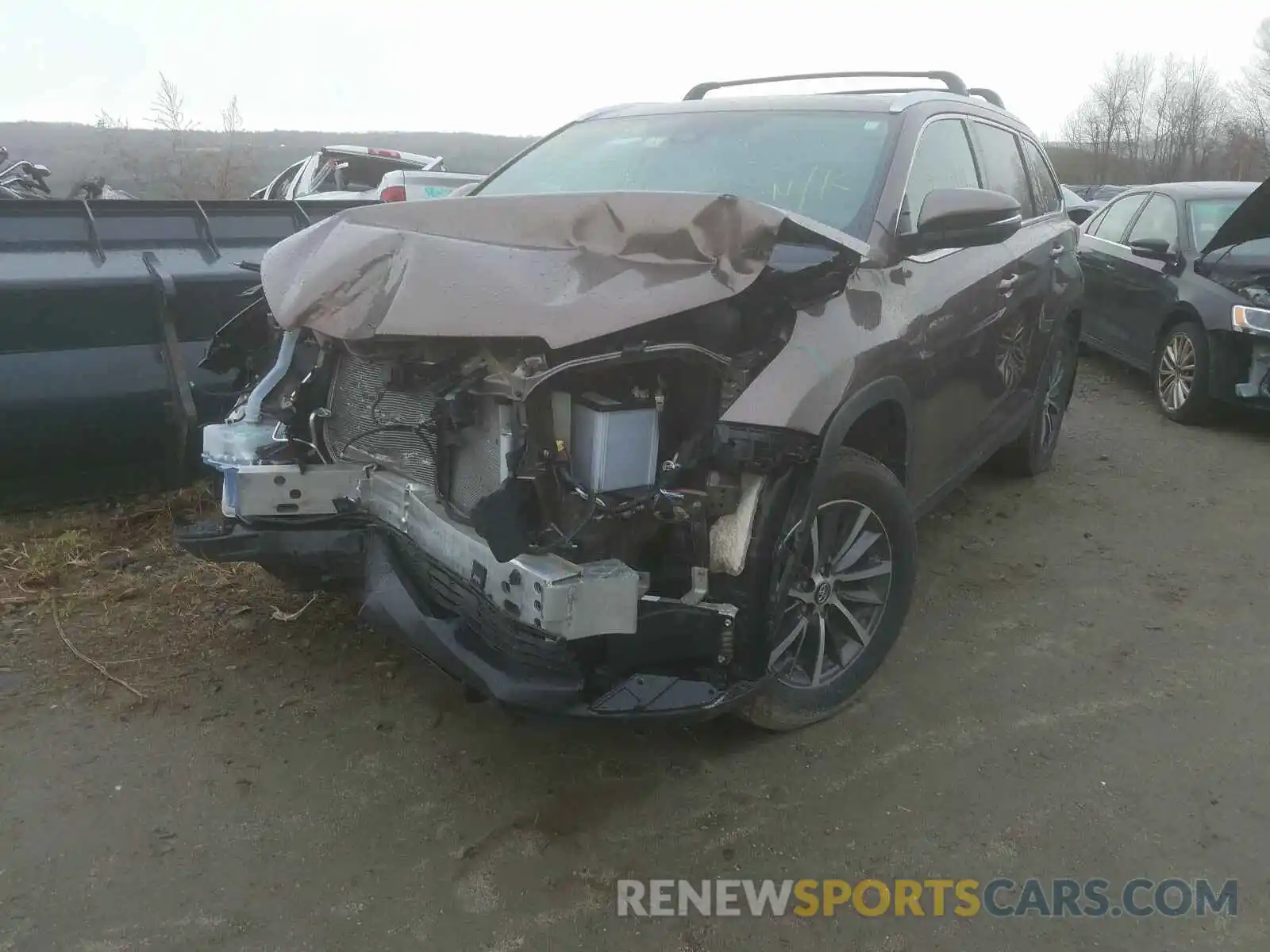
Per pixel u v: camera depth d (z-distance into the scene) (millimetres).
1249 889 2646
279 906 2484
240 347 3539
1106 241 8781
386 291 2570
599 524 2543
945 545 4902
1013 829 2854
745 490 2670
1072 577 4574
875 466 3232
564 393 2545
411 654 3648
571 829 2793
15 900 2467
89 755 3021
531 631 2541
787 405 2629
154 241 4504
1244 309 6719
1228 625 4141
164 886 2535
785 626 3062
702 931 2453
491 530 2438
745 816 2871
